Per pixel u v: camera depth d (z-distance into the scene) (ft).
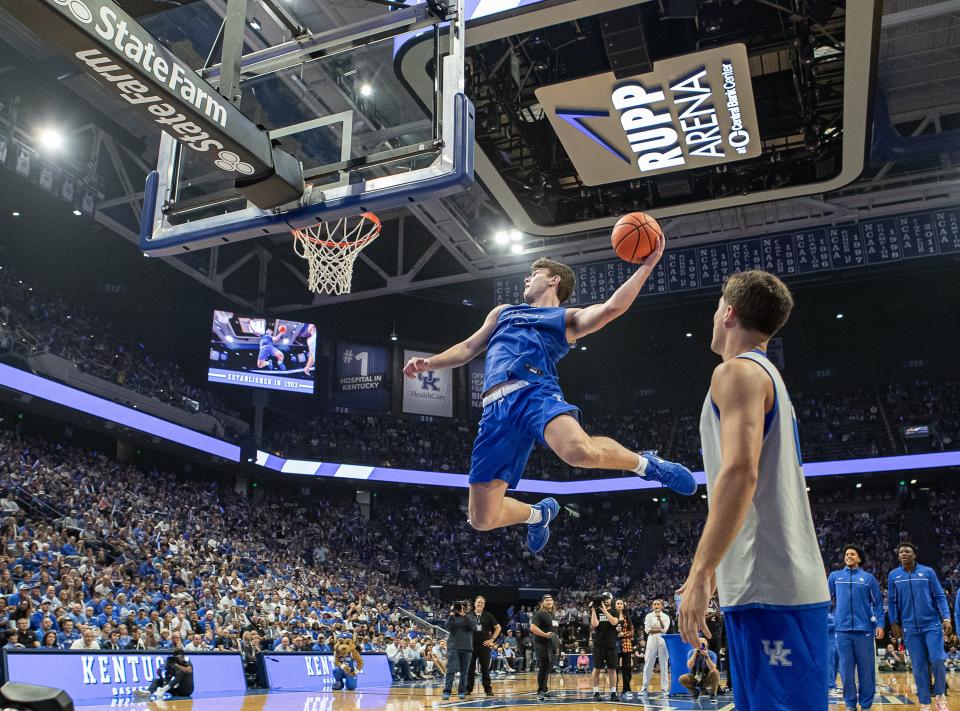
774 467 7.03
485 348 11.72
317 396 117.29
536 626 37.60
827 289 115.03
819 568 6.99
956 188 81.15
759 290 7.80
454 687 49.49
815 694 6.48
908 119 81.30
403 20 22.65
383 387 119.85
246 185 21.42
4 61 68.03
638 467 10.32
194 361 108.58
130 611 49.62
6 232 88.38
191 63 59.93
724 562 7.14
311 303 109.40
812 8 44.34
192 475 102.83
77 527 64.23
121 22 17.20
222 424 101.91
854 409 119.96
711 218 88.69
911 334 120.88
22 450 74.13
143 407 88.48
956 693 34.17
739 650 6.89
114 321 102.37
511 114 57.16
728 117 51.24
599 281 94.63
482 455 10.80
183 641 49.57
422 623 89.51
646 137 53.83
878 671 63.93
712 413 7.52
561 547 121.49
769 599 6.72
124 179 82.53
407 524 118.32
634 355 133.39
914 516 108.88
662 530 119.44
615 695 35.86
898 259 84.99
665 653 38.96
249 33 37.40
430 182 20.66
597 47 51.78
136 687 37.04
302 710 30.22
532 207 63.77
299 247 99.66
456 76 21.59
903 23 61.67
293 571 87.04
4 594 45.65
